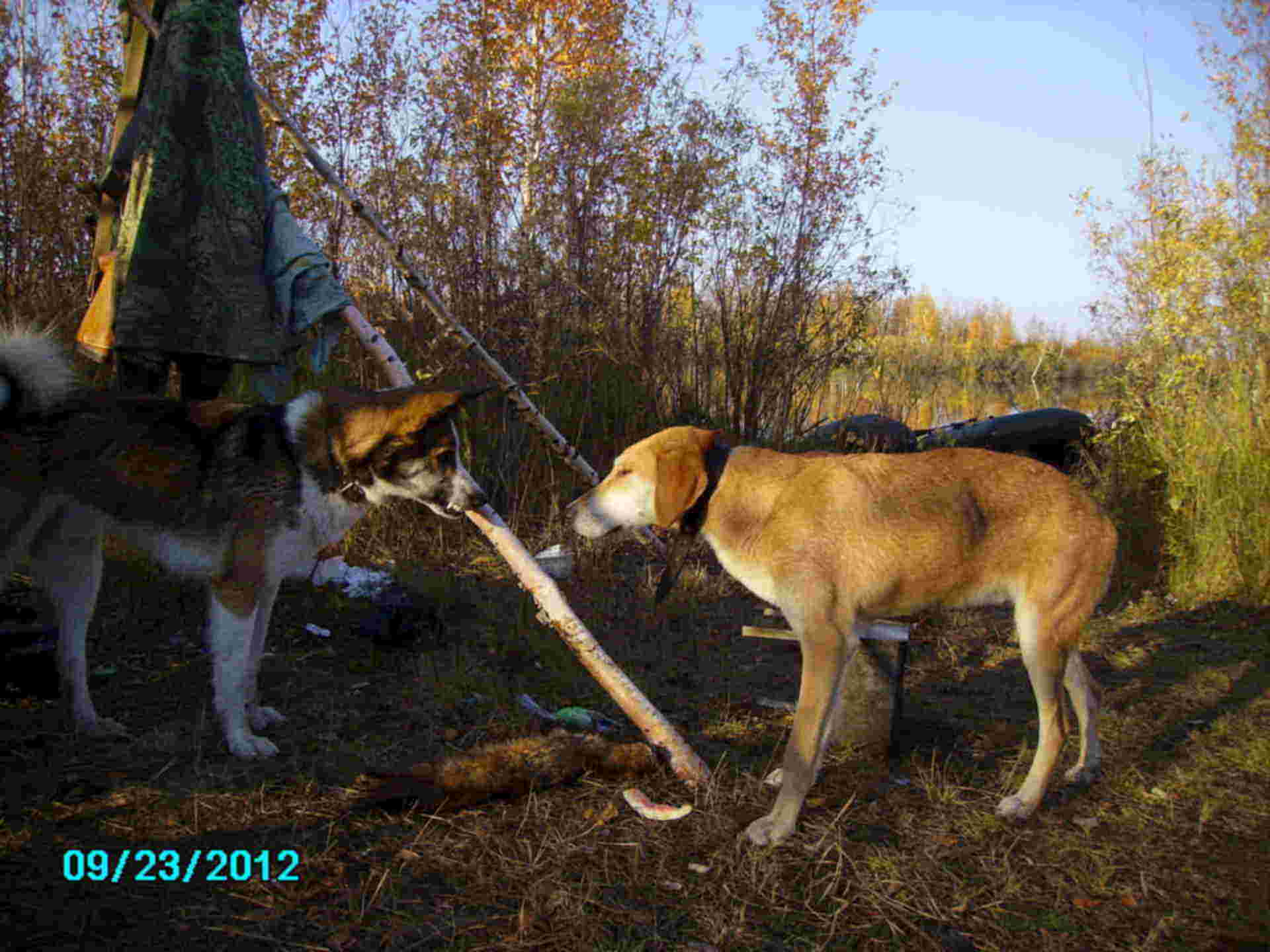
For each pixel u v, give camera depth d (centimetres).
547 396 315
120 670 194
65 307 296
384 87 317
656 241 364
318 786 153
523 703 189
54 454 159
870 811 158
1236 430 296
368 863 134
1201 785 172
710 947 121
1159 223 328
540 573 172
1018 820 158
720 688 210
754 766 172
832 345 412
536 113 352
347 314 200
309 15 329
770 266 390
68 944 113
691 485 165
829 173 396
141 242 186
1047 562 160
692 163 368
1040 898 136
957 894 136
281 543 167
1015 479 163
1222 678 224
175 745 164
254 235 197
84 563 166
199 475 164
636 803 151
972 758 181
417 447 169
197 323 190
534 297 323
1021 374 1042
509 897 129
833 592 155
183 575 169
